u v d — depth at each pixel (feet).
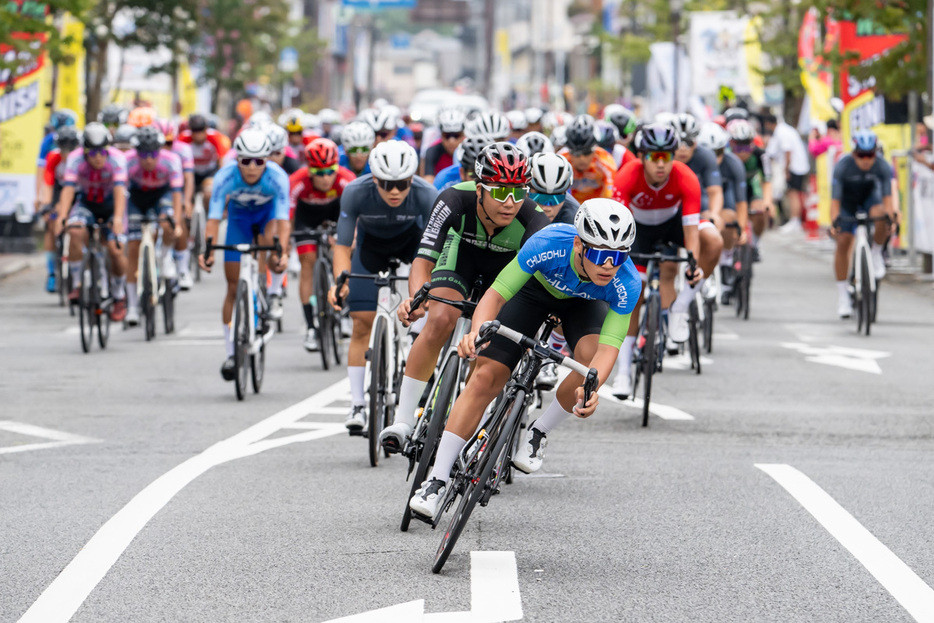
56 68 234.17
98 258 112.47
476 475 49.11
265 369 102.22
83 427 77.82
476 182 56.95
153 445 72.49
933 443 74.43
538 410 83.56
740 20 273.54
